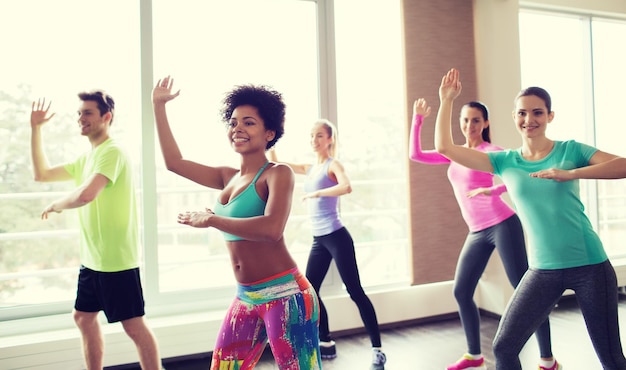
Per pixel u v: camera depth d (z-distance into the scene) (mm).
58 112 3125
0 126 3074
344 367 2857
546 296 1840
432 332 3479
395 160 4152
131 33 3133
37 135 2402
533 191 1876
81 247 2246
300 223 3904
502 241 2586
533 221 1884
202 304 3229
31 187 3193
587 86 4492
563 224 1820
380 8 3789
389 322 3605
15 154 3131
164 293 3137
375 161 4117
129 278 2199
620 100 4691
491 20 3750
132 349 2848
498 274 3758
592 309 1792
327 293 3535
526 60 4340
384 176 4172
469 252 2684
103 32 3109
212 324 3031
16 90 3066
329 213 2889
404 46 3576
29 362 2633
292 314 1454
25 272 2965
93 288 2188
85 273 2203
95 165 2148
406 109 3580
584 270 1796
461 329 3535
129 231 2219
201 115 3311
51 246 3264
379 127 4008
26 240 3219
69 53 3076
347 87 3719
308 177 3035
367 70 3781
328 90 3551
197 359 3027
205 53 3324
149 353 2227
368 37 3770
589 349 3066
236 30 3410
